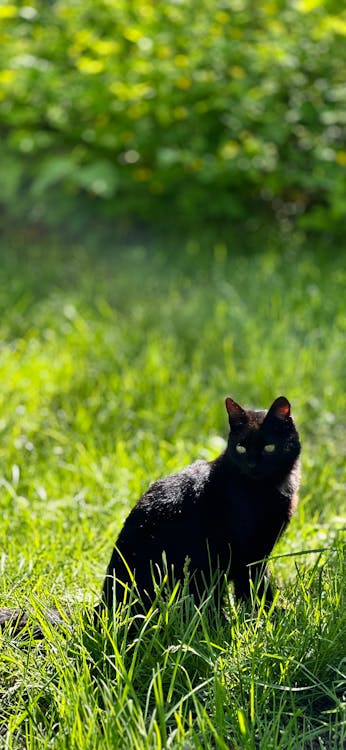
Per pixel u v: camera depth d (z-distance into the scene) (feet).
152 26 35.68
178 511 14.47
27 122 35.24
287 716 12.56
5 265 32.50
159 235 34.71
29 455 21.52
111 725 11.47
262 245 33.42
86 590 15.43
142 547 14.32
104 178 32.89
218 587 14.74
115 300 29.73
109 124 34.37
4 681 13.21
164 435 22.53
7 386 24.02
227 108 33.58
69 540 17.39
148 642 13.43
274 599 14.01
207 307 28.91
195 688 12.25
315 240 33.91
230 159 33.04
